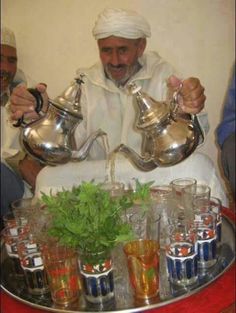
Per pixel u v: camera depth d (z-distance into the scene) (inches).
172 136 31.5
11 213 37.4
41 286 29.8
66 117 32.1
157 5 42.7
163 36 44.0
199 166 43.0
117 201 28.3
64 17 44.1
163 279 30.2
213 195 43.6
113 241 26.0
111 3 43.0
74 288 28.5
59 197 28.9
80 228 25.4
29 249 30.2
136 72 45.6
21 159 51.6
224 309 25.5
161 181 42.9
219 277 28.8
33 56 46.3
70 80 46.5
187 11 42.8
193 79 33.4
